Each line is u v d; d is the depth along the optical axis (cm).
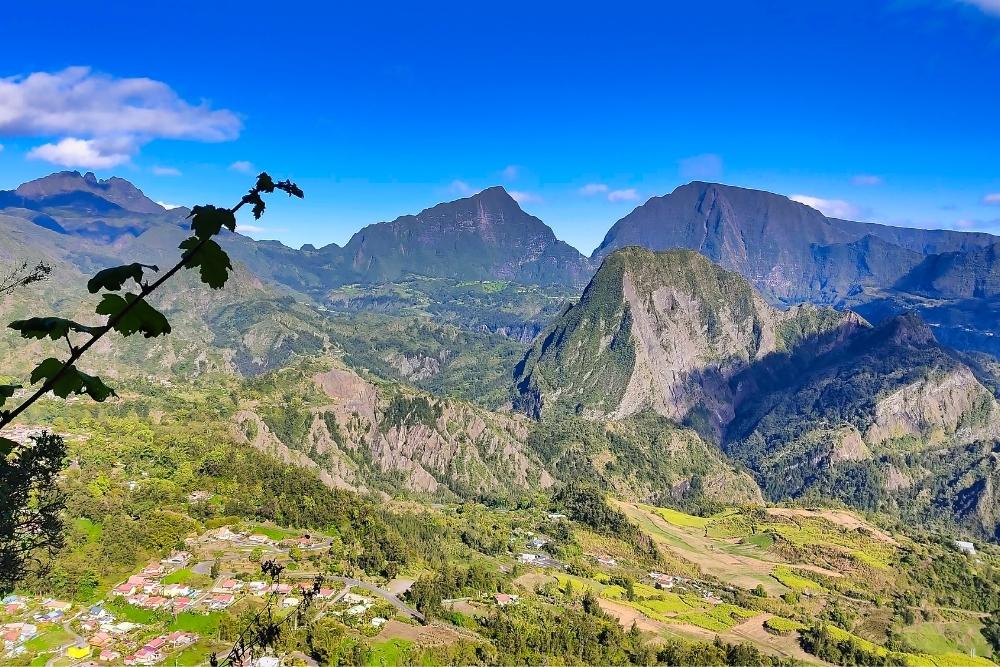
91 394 1063
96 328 1030
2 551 2206
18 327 993
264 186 1002
